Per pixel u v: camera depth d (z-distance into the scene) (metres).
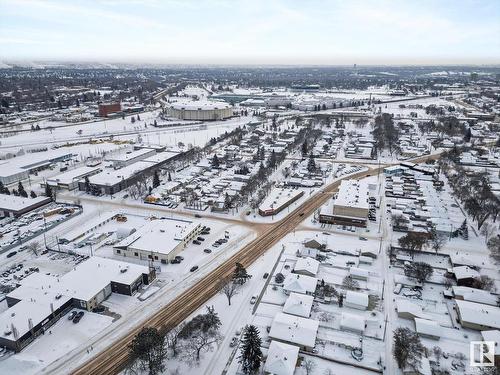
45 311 108.50
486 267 137.25
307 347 99.31
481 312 108.81
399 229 168.50
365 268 138.75
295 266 136.25
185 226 164.12
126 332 106.69
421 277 126.44
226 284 124.44
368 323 108.94
